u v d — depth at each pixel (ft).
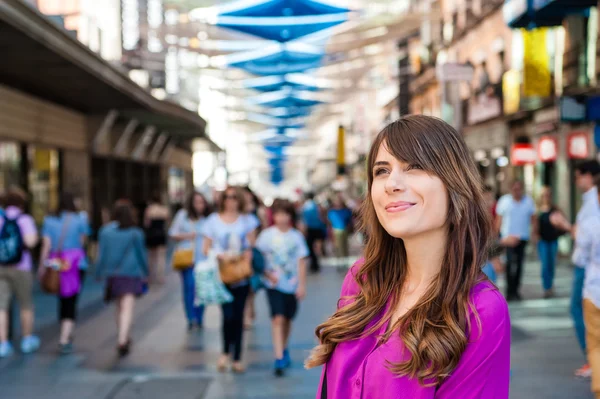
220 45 82.99
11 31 35.70
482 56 88.33
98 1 84.07
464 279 4.99
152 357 26.32
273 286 23.70
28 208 59.16
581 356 24.08
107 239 27.12
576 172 22.84
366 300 5.58
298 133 221.66
